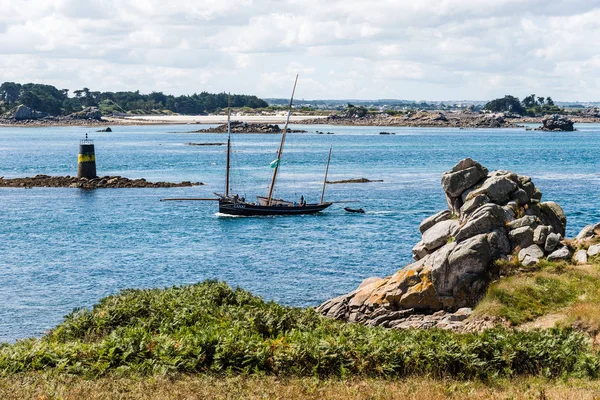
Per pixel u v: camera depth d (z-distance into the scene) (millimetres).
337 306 64125
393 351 40031
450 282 58781
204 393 34031
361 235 119375
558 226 66562
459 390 35875
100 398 33156
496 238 59469
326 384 36406
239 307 50000
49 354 39969
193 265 95562
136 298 51281
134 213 145625
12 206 153750
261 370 38844
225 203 145125
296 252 104250
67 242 112438
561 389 35531
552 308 52406
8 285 83000
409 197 171000
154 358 39281
